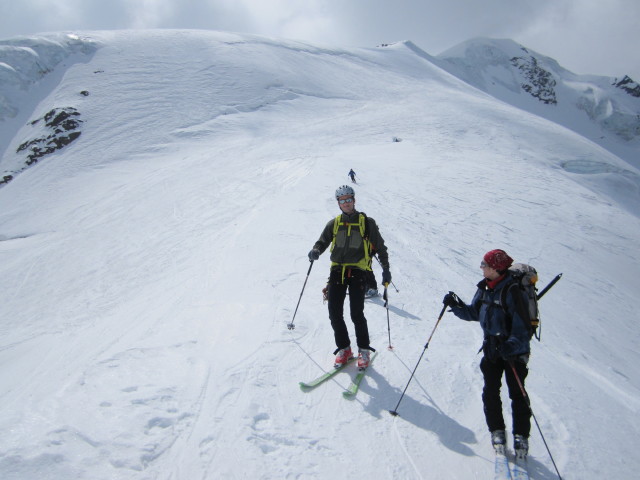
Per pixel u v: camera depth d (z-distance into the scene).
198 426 3.73
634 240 28.66
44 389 4.47
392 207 22.45
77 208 36.53
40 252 26.03
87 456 3.22
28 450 3.14
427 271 11.80
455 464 3.59
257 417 3.92
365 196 24.38
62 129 61.03
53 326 15.34
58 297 18.78
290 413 4.07
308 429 3.88
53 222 34.31
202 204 28.45
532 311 3.62
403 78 110.50
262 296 7.49
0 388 6.64
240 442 3.57
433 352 5.55
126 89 73.81
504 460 3.58
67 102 69.31
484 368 3.81
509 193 32.16
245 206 25.67
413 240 16.11
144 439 3.47
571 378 5.75
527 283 3.70
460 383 4.83
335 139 56.75
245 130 61.66
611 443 4.09
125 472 3.14
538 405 4.52
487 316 3.71
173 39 98.38
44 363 7.74
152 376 4.43
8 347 11.89
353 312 4.78
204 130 60.69
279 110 72.06
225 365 4.76
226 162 43.91
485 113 74.06
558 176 45.47
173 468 3.26
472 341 6.13
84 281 20.08
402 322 6.70
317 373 4.86
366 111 75.12
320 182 27.64
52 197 44.50
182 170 41.94
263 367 4.79
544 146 59.59
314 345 5.51
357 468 3.47
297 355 5.20
